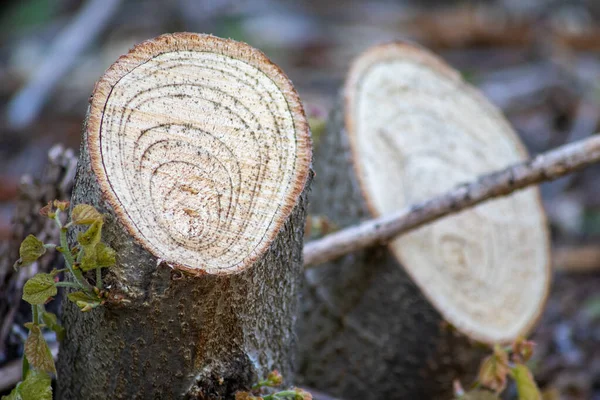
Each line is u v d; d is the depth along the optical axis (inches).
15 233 114.4
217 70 84.0
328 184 132.4
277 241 83.9
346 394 129.3
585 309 183.6
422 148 135.2
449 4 372.2
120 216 76.5
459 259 127.7
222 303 81.6
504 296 130.4
